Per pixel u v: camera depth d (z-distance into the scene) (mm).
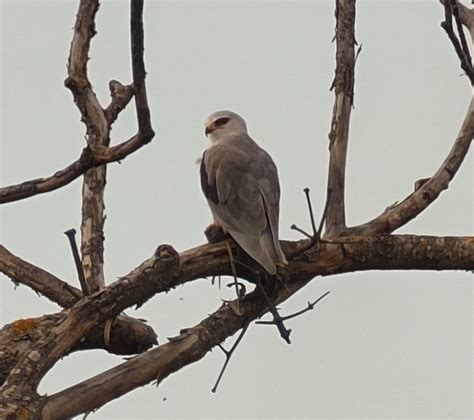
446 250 10578
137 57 8625
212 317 10375
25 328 10656
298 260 10586
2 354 10461
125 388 9875
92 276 12508
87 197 12805
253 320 10516
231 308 10438
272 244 10586
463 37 10070
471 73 10148
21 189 9375
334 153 11273
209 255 10367
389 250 10570
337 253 10586
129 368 9891
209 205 12164
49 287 12141
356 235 10992
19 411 9258
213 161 12438
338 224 11070
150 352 10039
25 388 9406
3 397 9305
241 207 11891
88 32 11453
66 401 9578
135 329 11797
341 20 11648
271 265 10367
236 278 10266
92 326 9859
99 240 12719
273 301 10617
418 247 10570
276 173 12617
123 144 9141
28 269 12188
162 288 10117
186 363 10148
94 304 9844
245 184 12070
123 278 9992
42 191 9391
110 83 12836
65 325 9758
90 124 12086
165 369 10000
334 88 11562
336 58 11641
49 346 9641
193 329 10258
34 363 9516
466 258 10586
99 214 12812
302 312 9656
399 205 11203
